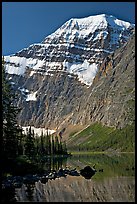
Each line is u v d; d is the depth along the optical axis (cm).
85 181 7162
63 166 11862
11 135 7506
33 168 7962
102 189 5997
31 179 6950
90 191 5791
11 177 6575
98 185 6519
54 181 7112
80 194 5472
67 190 5869
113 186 6334
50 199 4878
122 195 5322
